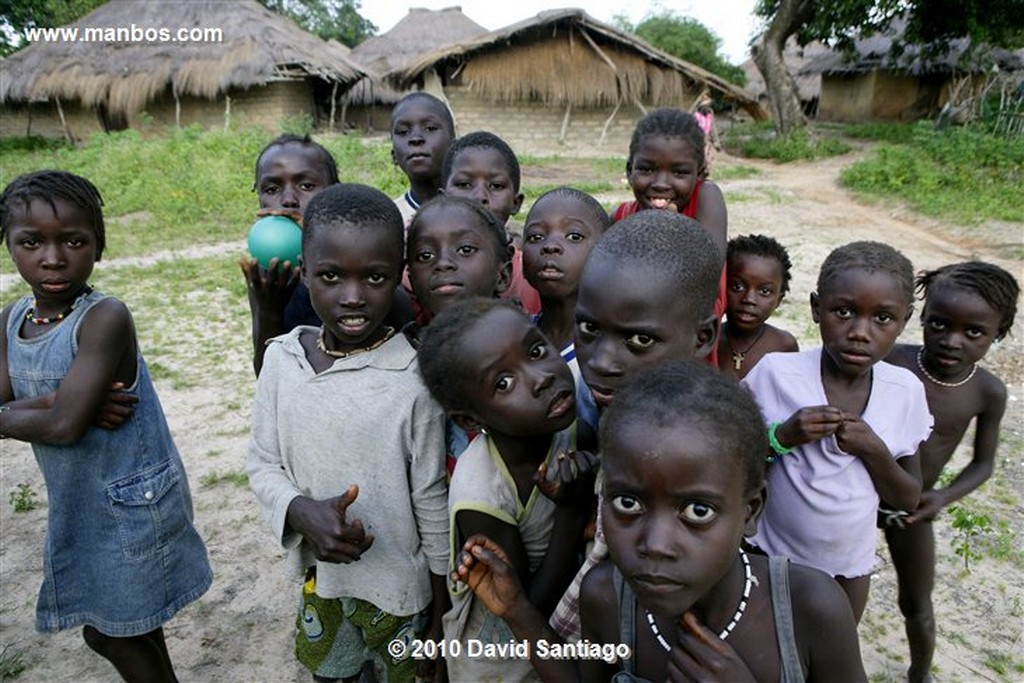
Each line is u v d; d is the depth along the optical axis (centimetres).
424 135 380
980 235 1138
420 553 235
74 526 256
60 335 241
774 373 232
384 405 219
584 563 192
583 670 184
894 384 223
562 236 240
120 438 254
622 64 2331
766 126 3084
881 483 216
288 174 311
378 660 270
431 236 232
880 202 1427
